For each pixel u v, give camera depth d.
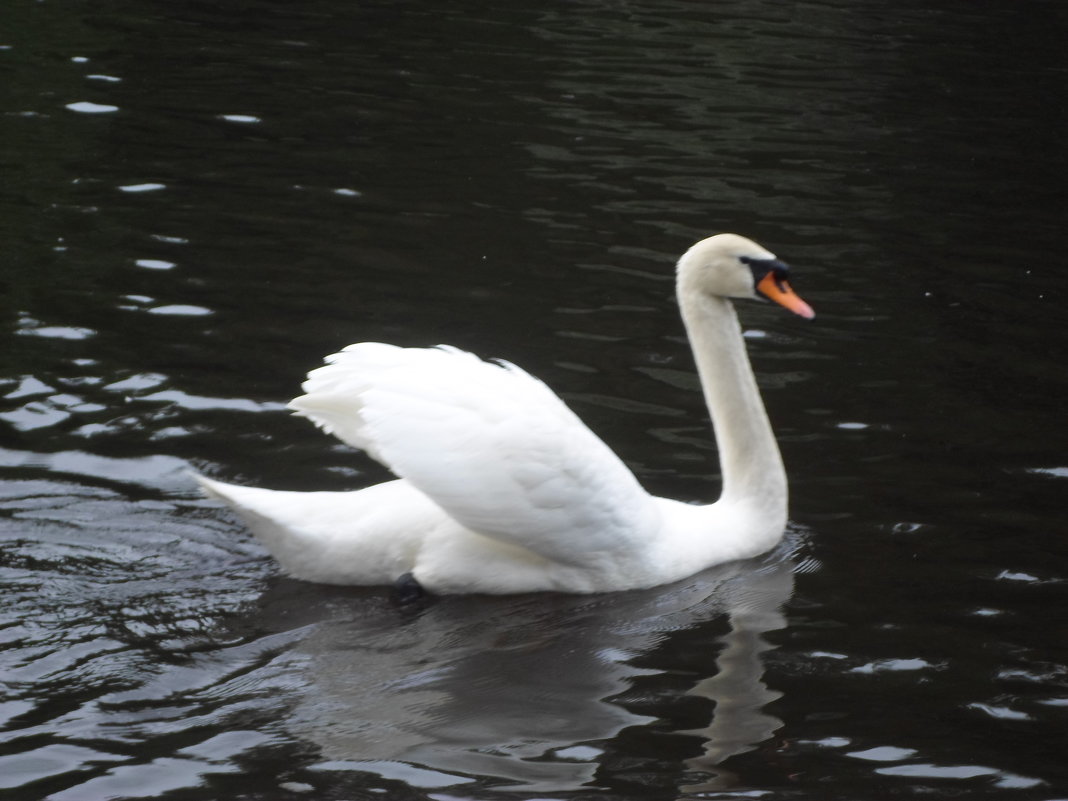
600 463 10.60
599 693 9.19
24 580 10.18
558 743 8.53
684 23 32.44
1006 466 12.64
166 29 28.81
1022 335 15.93
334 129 22.88
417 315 15.86
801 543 11.42
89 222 18.23
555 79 26.83
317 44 28.45
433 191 20.19
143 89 24.48
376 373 10.49
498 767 8.25
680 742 8.60
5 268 16.53
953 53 30.58
